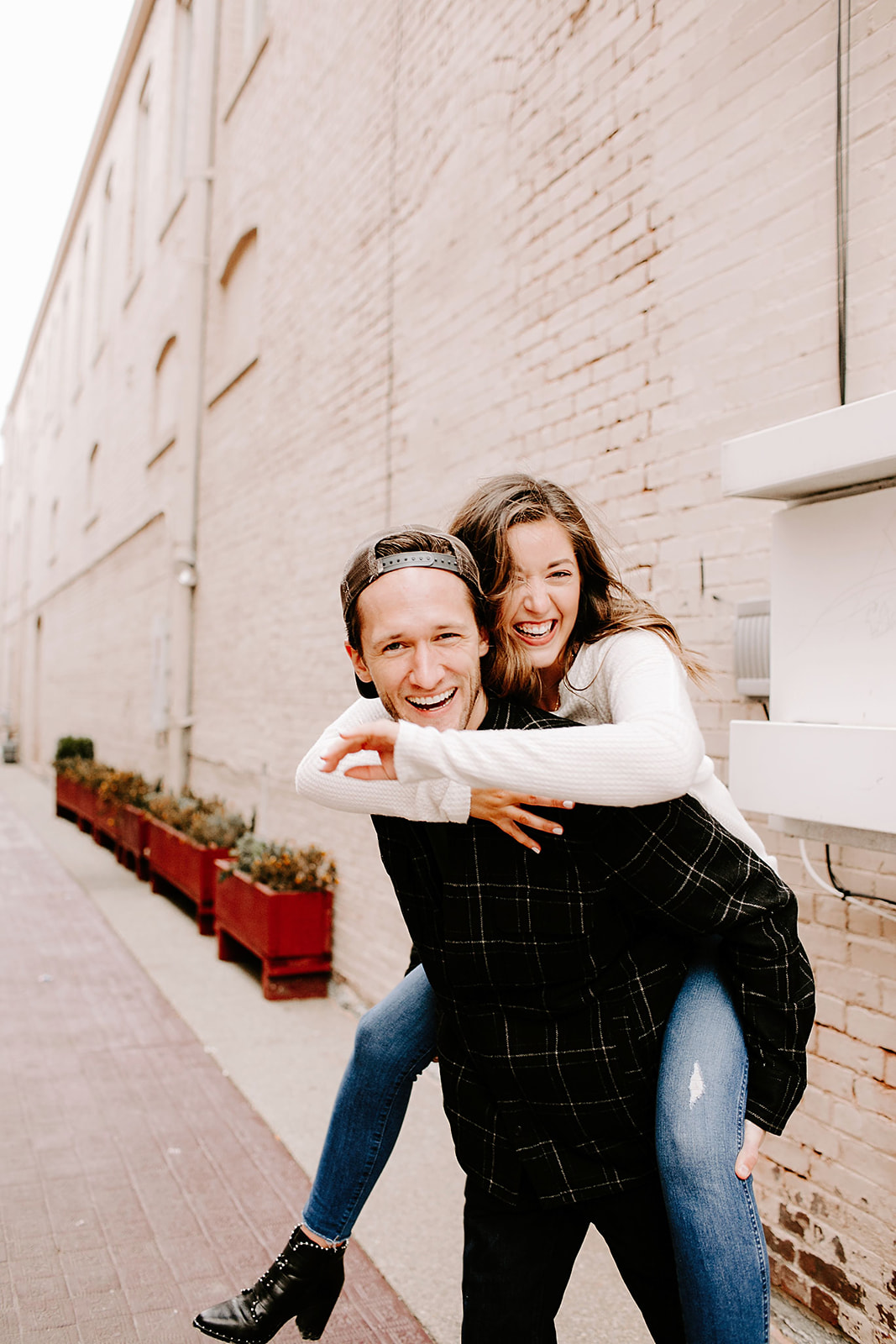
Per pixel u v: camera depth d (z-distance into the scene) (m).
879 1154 2.32
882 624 1.95
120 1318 2.46
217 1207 3.05
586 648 1.60
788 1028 1.32
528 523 1.57
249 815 6.98
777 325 2.64
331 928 5.36
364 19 5.46
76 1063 4.30
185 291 8.86
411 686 1.35
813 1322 2.44
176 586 8.84
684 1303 1.25
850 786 1.91
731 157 2.82
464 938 1.34
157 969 5.86
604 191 3.37
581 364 3.46
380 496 5.03
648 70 3.17
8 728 28.52
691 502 2.93
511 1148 1.38
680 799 1.32
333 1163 1.71
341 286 5.64
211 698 8.17
